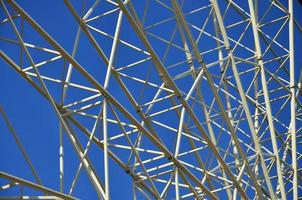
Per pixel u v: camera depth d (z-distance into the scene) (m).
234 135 30.59
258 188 31.47
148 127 29.80
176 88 27.73
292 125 37.19
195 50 29.48
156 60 26.44
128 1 26.41
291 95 37.81
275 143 34.44
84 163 24.33
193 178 28.73
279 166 34.12
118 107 25.66
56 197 23.91
